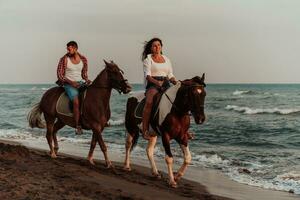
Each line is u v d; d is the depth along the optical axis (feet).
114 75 34.17
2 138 67.21
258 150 59.21
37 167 31.09
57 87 38.52
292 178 39.47
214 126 89.66
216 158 50.03
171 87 30.48
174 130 30.12
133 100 35.45
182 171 31.60
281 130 82.43
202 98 28.37
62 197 23.16
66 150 53.26
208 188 33.94
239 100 194.59
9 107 154.71
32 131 80.59
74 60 35.91
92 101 34.76
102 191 26.16
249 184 36.45
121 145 61.05
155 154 51.49
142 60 32.81
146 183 31.32
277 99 198.49
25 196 22.70
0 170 28.55
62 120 36.81
